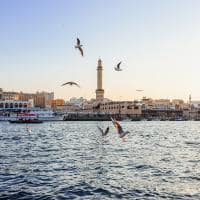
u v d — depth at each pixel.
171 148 61.62
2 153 51.69
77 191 27.30
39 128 157.12
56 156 48.56
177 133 117.81
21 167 38.06
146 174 34.62
